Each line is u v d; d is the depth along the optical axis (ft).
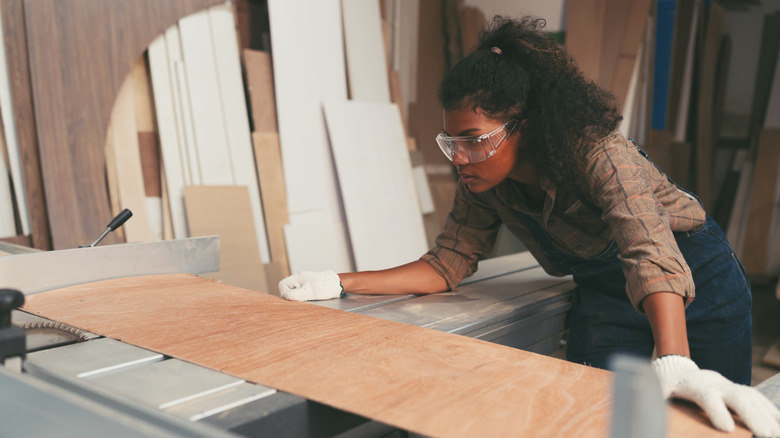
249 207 11.41
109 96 9.97
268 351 3.15
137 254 4.91
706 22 19.29
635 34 15.74
